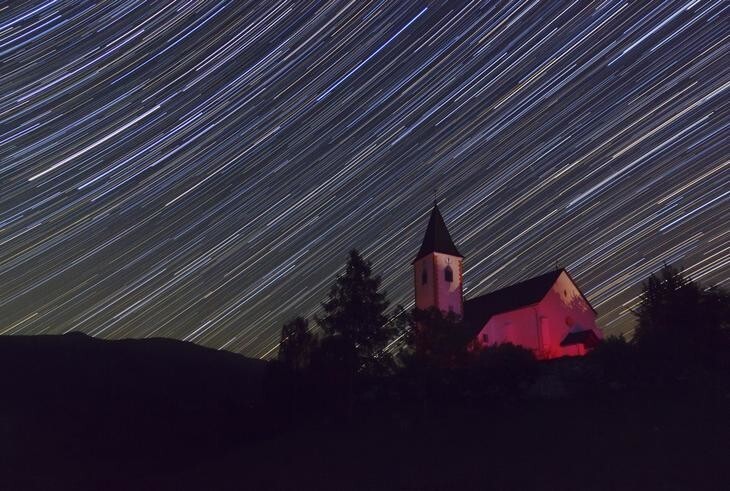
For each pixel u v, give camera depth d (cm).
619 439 2239
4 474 2909
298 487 2302
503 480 2019
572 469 2027
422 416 3017
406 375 3200
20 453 3366
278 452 2889
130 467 3097
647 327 3041
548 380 2992
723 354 2698
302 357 3619
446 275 4759
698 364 2688
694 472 1844
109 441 3553
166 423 3756
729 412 2316
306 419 3353
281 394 3491
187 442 3438
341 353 3278
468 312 4944
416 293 4881
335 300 3391
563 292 4531
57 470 3039
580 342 4159
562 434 2412
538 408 2816
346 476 2347
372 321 3297
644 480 1834
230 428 3488
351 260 3475
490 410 2928
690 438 2133
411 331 3303
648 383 2752
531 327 4362
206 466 2914
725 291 2925
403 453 2542
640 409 2519
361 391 3406
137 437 3591
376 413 3194
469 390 3105
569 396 2881
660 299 3112
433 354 3192
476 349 3419
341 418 3238
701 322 2814
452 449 2488
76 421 3981
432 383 3128
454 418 2914
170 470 2981
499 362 3144
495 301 4869
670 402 2531
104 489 2636
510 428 2616
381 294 3391
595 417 2536
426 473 2231
